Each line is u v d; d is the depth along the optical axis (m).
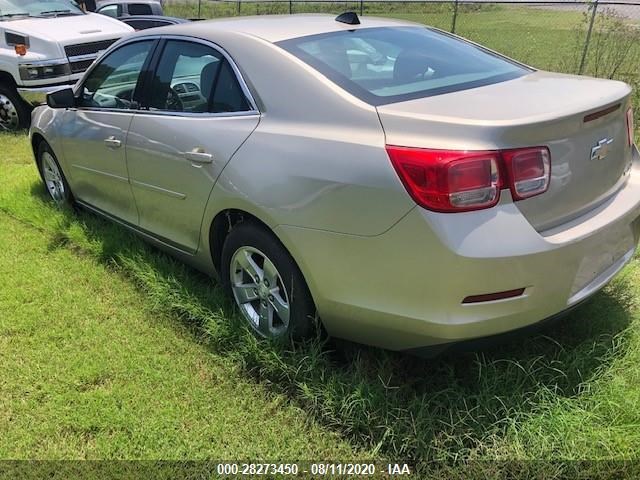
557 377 2.62
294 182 2.58
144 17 13.15
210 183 3.00
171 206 3.40
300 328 2.80
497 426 2.41
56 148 4.57
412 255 2.28
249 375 2.89
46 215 4.80
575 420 2.36
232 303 3.26
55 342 3.19
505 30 14.35
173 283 3.54
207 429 2.57
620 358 2.72
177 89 3.35
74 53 8.16
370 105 2.51
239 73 2.98
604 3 8.86
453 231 2.19
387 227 2.32
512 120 2.21
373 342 2.62
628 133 2.83
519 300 2.30
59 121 4.46
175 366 2.97
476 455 2.32
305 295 2.74
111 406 2.70
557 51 11.12
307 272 2.63
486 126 2.19
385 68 2.89
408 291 2.34
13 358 3.06
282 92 2.79
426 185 2.21
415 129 2.32
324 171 2.48
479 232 2.19
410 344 2.46
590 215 2.57
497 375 2.59
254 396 2.76
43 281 3.85
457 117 2.27
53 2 9.22
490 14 17.25
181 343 3.16
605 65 8.48
